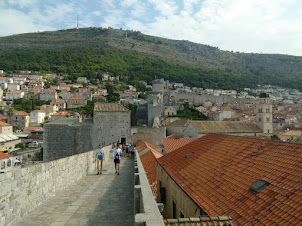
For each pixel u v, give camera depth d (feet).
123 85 581.94
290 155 36.17
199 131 202.08
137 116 305.53
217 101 534.37
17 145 252.42
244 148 48.26
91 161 65.92
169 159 71.51
